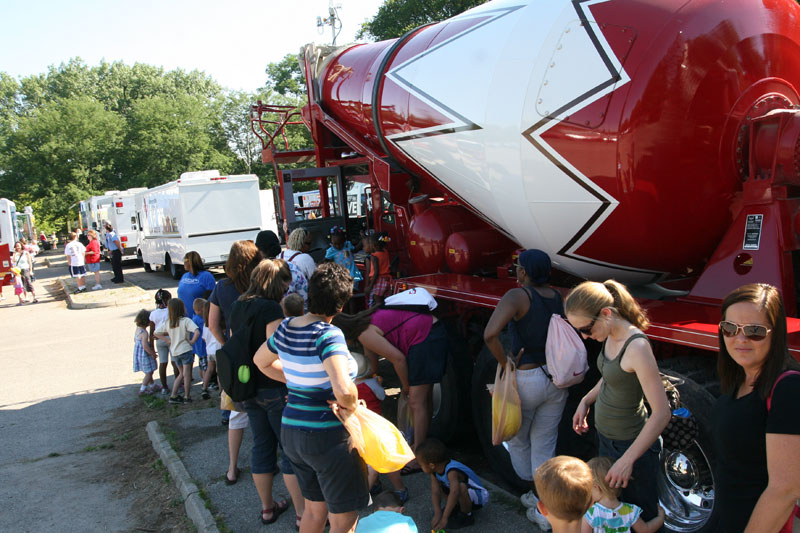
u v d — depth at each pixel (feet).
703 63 11.03
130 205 88.58
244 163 203.00
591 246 13.10
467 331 15.99
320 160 26.68
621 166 11.37
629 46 11.31
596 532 9.20
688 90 10.99
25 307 56.80
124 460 18.22
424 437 14.44
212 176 58.80
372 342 13.80
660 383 8.57
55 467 18.03
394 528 9.49
